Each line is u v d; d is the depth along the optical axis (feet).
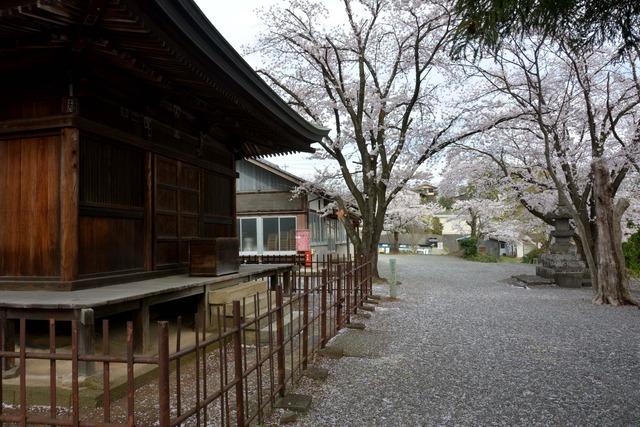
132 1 12.82
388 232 156.56
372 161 55.47
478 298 40.50
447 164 64.90
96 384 13.88
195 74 18.12
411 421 13.17
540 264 59.11
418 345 22.58
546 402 14.75
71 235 16.61
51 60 16.12
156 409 13.58
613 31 12.20
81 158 17.40
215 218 29.12
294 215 66.95
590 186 50.75
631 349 21.85
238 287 23.84
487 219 116.78
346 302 27.35
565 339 24.00
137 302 16.66
